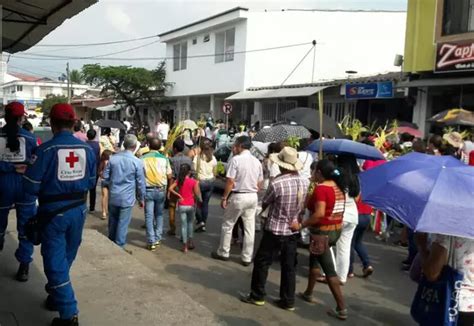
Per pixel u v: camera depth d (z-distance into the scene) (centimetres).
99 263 604
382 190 333
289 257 559
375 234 972
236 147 730
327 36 2536
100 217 1026
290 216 553
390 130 1357
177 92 3072
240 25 2464
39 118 3120
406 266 734
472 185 308
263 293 571
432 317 347
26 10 750
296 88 1998
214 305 571
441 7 1452
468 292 336
